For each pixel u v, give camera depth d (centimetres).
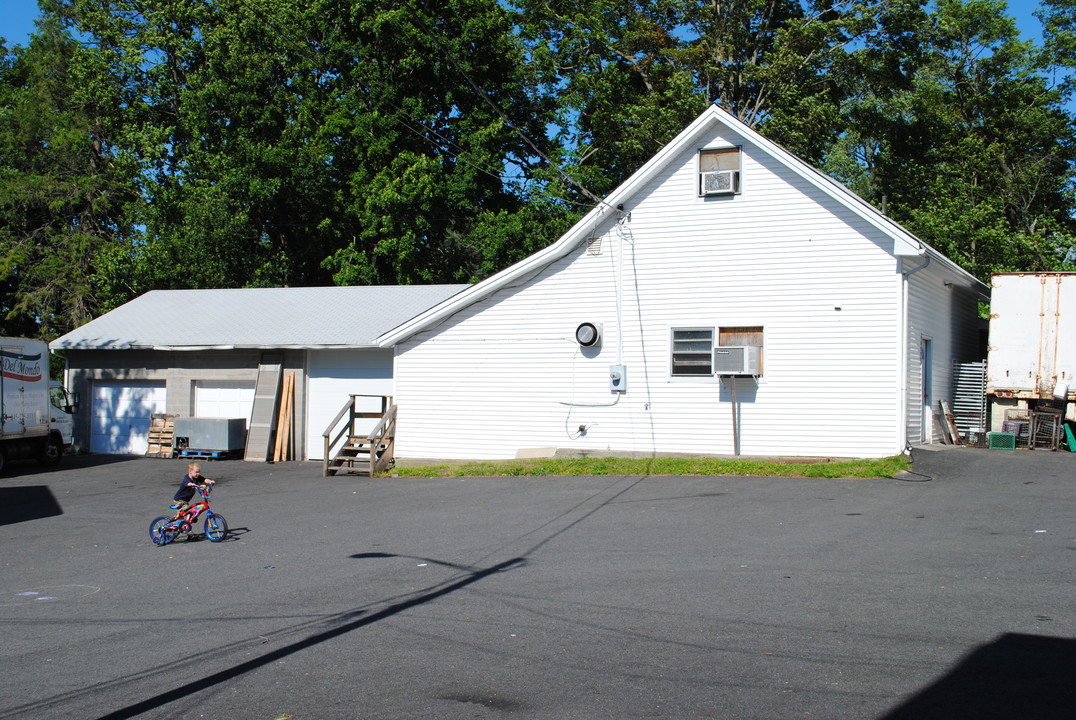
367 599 911
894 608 796
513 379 2111
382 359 2519
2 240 4119
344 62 3684
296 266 4116
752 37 3722
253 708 614
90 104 4222
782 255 1884
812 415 1853
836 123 3462
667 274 1978
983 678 620
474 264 4016
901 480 1567
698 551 1071
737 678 634
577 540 1177
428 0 3581
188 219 3772
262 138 3856
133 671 709
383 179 3497
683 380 1966
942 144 3809
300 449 2577
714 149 1939
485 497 1616
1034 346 1972
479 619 816
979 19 3856
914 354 1911
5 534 1449
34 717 614
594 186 3581
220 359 2698
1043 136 3747
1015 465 1656
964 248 3253
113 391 2883
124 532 1445
